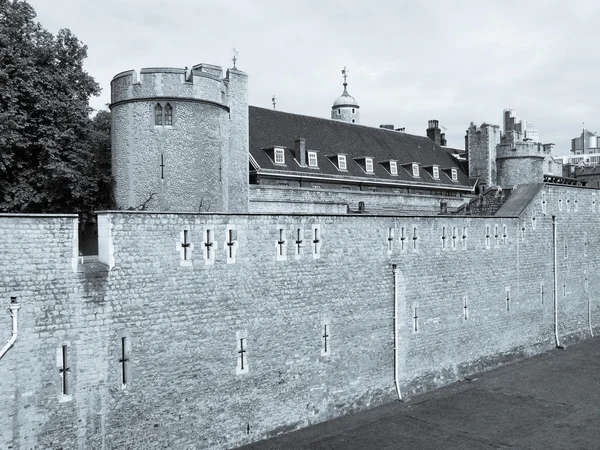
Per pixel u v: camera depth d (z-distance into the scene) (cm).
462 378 3288
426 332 3091
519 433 2519
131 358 2022
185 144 2673
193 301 2175
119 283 1995
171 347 2116
